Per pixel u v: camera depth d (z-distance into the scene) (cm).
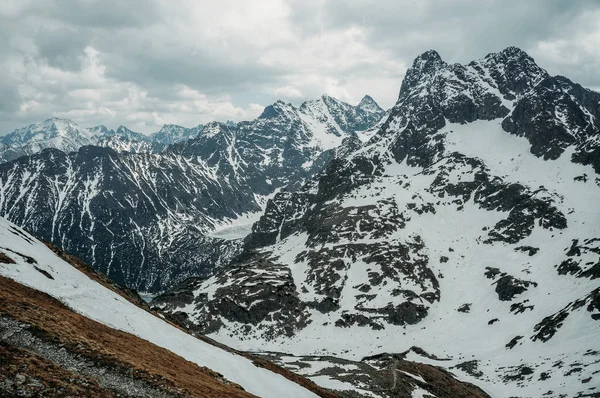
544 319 17550
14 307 4197
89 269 9406
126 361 4031
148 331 6109
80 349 3941
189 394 3903
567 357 13712
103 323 5375
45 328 4025
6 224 7338
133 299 9338
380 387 11012
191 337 7412
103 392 3409
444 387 12094
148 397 3612
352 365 13950
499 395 12606
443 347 18188
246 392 5441
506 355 16000
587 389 10962
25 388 3089
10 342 3662
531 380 12975
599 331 14512
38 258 6328
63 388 3234
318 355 18388
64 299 5362
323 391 9075
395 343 19312
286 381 7688
